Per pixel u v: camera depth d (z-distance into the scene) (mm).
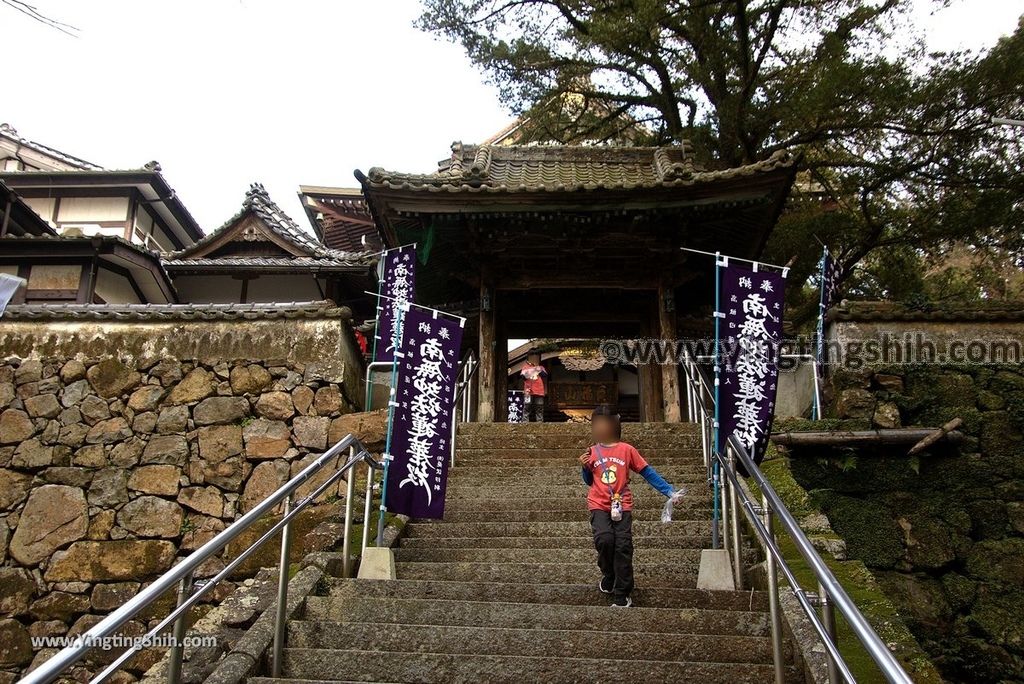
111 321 9266
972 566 7297
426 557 6227
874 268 15836
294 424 8719
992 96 12555
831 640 3209
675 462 8500
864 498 7715
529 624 4617
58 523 8266
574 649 4285
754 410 6121
